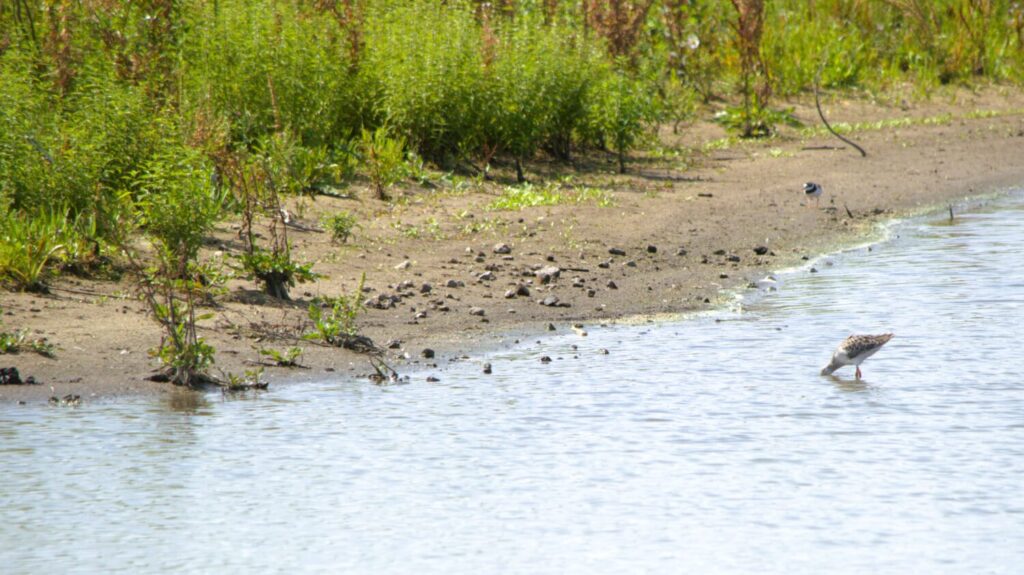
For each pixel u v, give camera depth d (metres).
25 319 33.38
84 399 28.41
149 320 34.03
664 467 24.11
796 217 55.66
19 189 39.81
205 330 33.72
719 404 28.59
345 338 33.78
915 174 67.81
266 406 28.31
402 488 22.92
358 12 60.16
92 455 24.58
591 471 23.89
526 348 34.38
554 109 62.19
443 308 38.25
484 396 29.28
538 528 21.05
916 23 104.19
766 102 79.75
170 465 24.06
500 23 65.62
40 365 30.25
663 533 20.83
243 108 53.25
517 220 50.97
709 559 19.78
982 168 70.12
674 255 47.44
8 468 23.72
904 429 26.55
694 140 75.12
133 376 30.00
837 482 23.25
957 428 26.59
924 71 99.44
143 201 40.22
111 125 42.31
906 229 54.66
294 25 56.62
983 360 32.53
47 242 37.06
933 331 36.00
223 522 21.23
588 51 66.25
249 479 23.33
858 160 71.19
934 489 22.84
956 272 44.94
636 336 35.94
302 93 54.84
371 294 39.09
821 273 45.44
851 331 36.22
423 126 58.41
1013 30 109.06
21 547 20.09
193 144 42.62
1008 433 26.16
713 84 86.69
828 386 30.19
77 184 40.00
